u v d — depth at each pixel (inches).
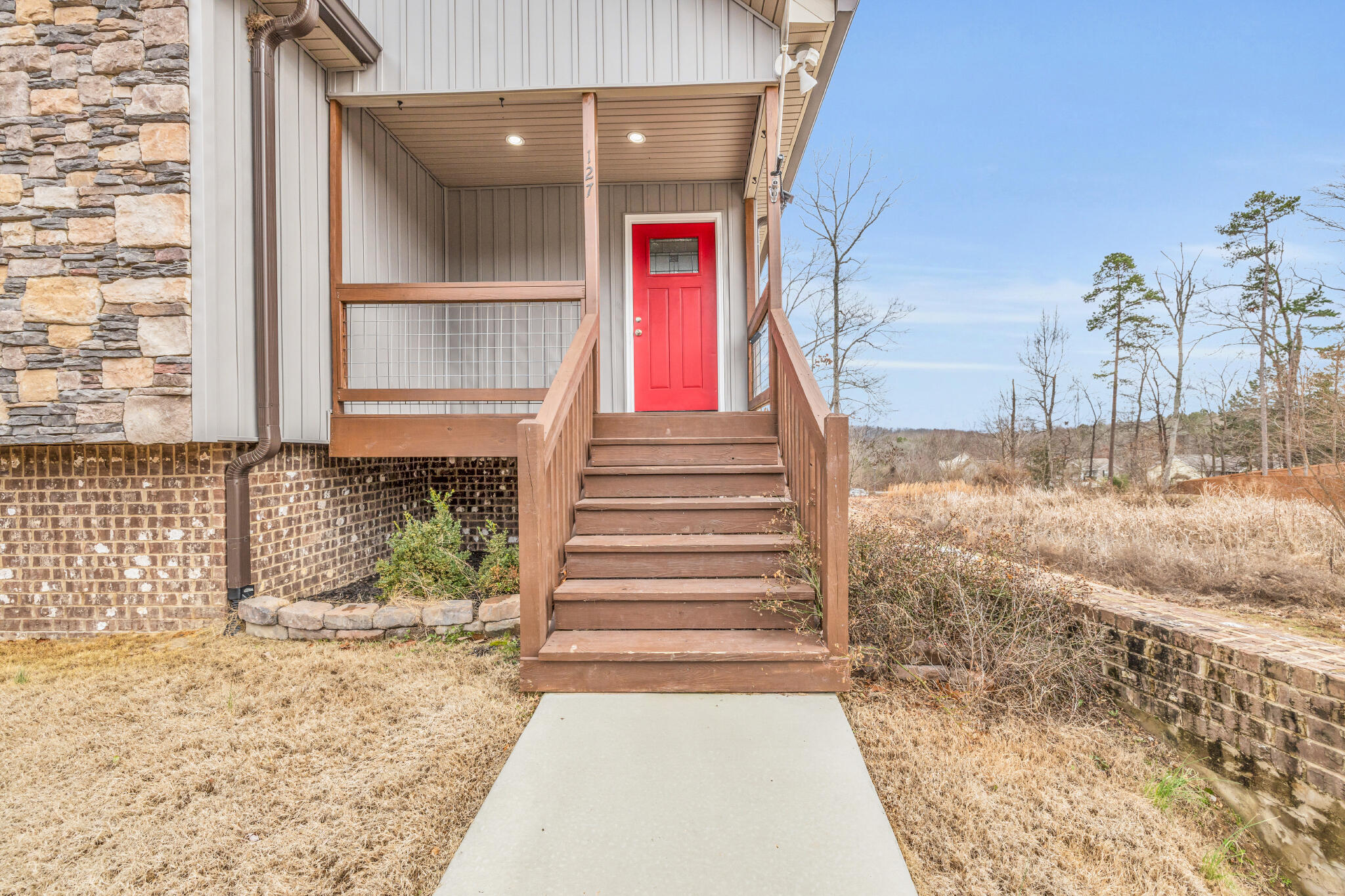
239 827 69.7
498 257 241.6
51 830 69.1
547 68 166.1
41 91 129.3
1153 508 284.4
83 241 128.8
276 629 134.0
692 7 165.5
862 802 72.7
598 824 68.1
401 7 168.9
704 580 122.2
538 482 104.6
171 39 127.5
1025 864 68.2
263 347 140.6
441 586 145.6
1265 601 152.8
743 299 239.8
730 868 61.3
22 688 109.3
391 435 165.9
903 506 301.3
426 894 59.8
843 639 103.1
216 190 131.6
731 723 92.0
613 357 240.1
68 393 129.2
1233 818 92.1
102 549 142.7
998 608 123.0
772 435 164.4
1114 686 117.3
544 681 103.7
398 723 94.7
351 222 178.9
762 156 207.3
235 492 140.1
